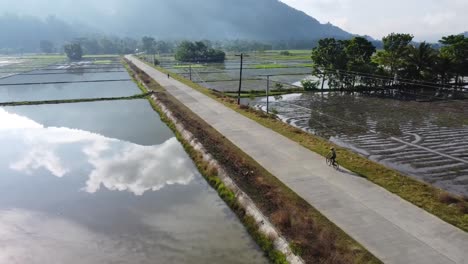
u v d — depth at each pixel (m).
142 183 26.22
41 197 24.16
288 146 30.30
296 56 183.25
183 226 20.11
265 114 44.50
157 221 20.73
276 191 21.59
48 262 17.19
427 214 18.66
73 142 36.34
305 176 23.77
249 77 90.88
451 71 72.25
